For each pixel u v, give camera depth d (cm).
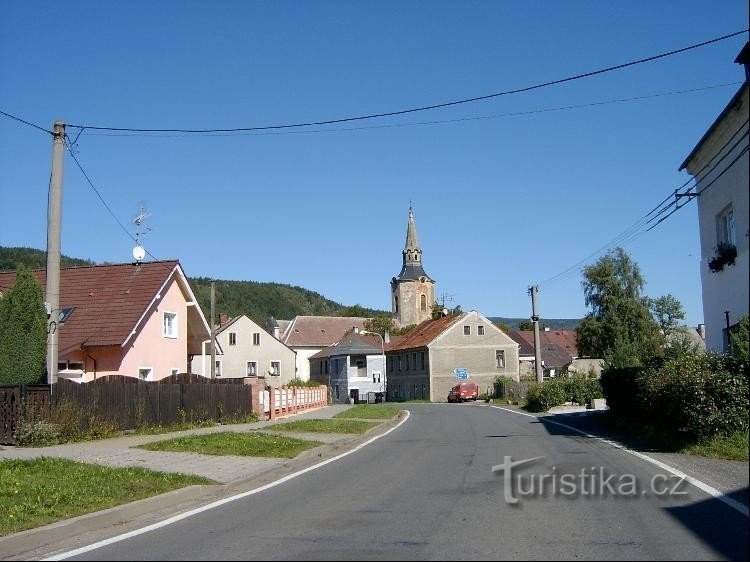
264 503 1080
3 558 791
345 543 785
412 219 12281
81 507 1012
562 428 2383
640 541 758
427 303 12019
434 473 1347
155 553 777
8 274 3089
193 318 3356
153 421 2264
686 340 2342
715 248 1891
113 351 2753
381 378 8369
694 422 1516
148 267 3072
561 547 740
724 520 849
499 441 1978
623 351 3353
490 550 734
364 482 1261
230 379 3045
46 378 1930
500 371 7138
